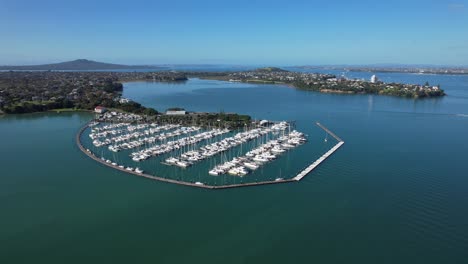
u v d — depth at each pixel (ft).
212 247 315.17
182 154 583.58
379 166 521.65
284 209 385.91
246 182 461.78
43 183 461.37
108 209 387.34
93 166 530.27
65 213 377.91
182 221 361.10
